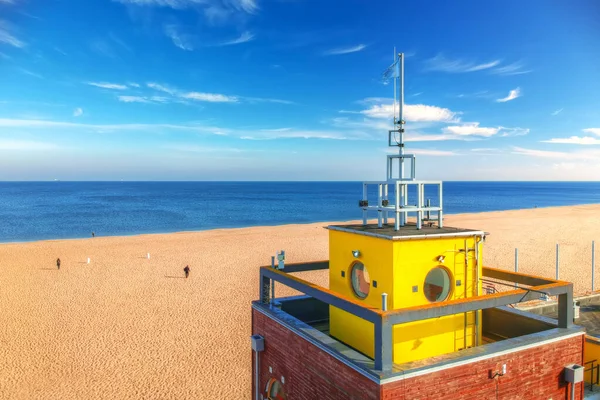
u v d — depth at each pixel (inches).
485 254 1680.6
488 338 337.4
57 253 1804.9
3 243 2185.0
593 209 4138.8
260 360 347.3
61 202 5846.5
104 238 2257.6
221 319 986.7
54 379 710.5
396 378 220.1
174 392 671.8
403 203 302.7
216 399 651.5
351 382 238.7
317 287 279.0
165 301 1123.9
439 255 276.1
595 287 1203.9
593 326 449.7
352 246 301.6
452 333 281.4
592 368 334.3
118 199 6624.0
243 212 4552.2
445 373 233.8
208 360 778.8
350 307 244.1
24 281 1341.0
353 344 295.3
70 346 839.7
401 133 314.0
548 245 1893.5
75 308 1069.8
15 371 737.0
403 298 264.2
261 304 350.6
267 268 351.3
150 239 2198.6
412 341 267.6
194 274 1416.1
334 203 6087.6
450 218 3198.8
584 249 1796.3
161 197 7337.6
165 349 824.9
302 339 287.0
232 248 1893.5
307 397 281.0
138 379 711.1
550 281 292.0
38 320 984.9
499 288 1144.2
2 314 1027.3
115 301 1126.4
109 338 878.4
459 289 283.7
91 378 714.2
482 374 244.8
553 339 271.0
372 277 279.1
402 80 312.8
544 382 267.1
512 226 2610.7
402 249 264.7
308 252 1781.5
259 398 345.7
